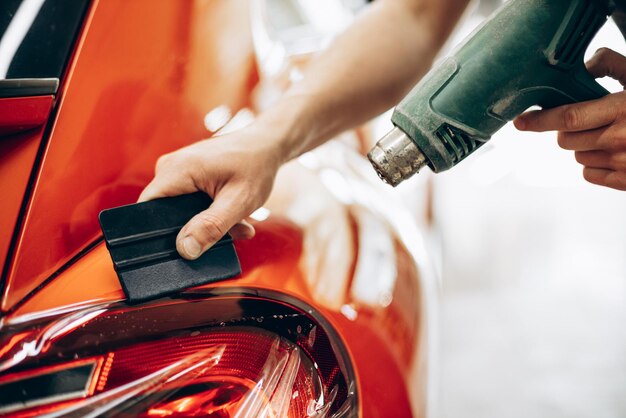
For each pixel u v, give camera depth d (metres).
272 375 0.70
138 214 0.76
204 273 0.76
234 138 0.87
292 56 1.36
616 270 2.36
